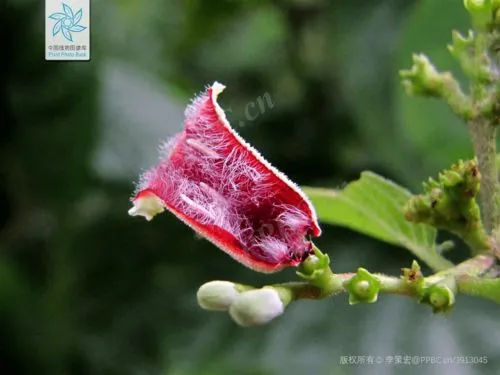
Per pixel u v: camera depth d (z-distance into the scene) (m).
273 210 0.07
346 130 0.15
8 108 0.15
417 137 0.12
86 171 0.14
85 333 0.15
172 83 0.17
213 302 0.07
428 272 0.11
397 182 0.13
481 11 0.09
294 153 0.15
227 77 0.17
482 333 0.12
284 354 0.12
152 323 0.14
